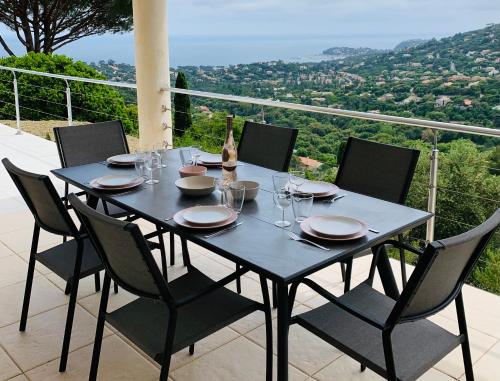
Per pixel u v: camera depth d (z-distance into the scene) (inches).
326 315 73.2
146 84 185.3
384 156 104.0
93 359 79.0
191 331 71.2
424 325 71.3
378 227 77.0
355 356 65.4
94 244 73.7
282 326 65.6
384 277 90.8
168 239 142.0
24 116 368.5
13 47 447.8
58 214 85.4
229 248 69.7
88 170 111.3
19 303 109.0
